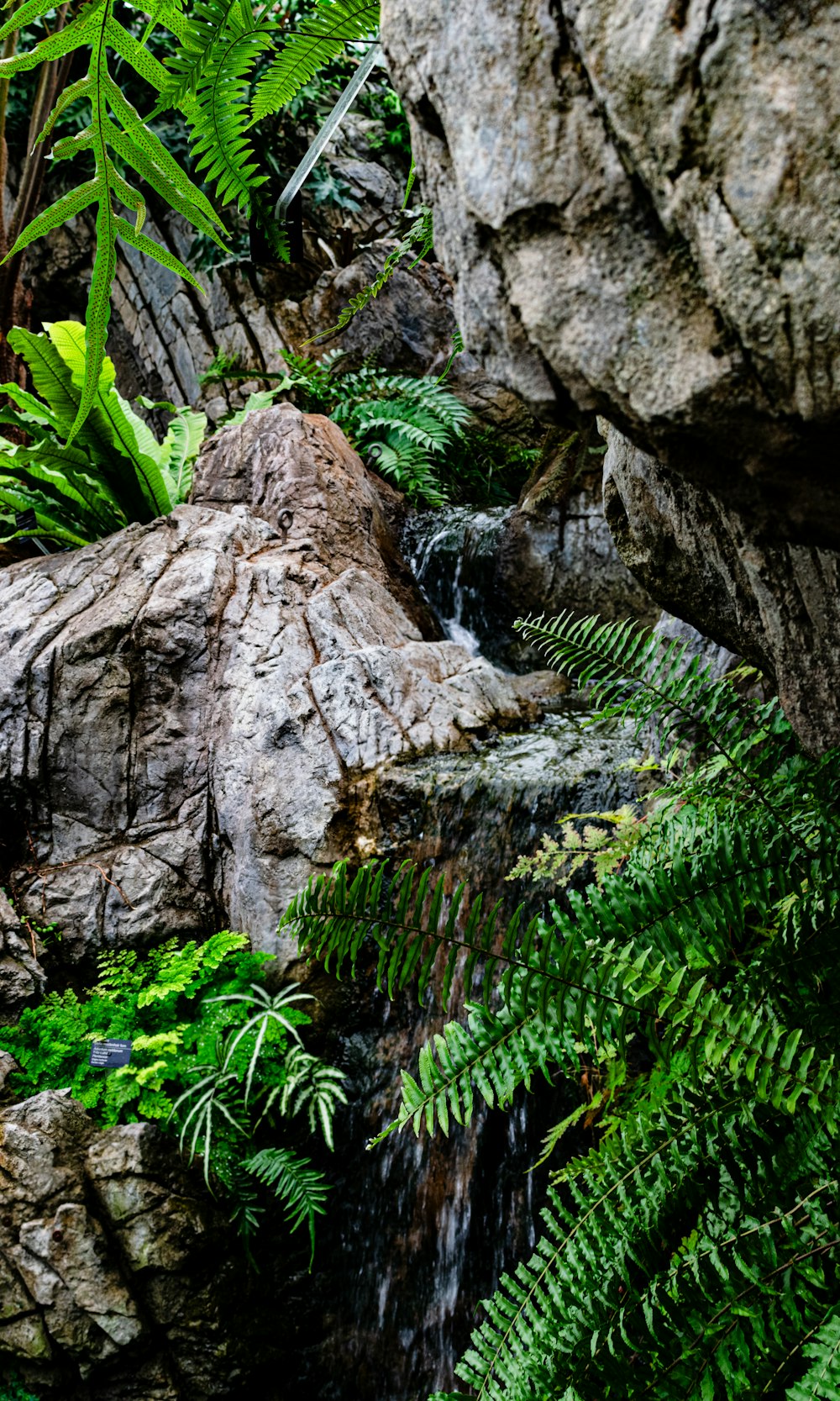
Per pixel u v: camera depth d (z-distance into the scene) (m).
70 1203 2.89
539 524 5.04
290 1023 3.22
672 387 0.71
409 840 3.58
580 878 3.24
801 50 0.58
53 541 5.19
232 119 0.81
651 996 1.16
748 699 1.57
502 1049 1.21
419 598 5.19
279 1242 3.17
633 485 1.53
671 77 0.63
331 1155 3.29
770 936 1.50
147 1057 3.28
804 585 1.23
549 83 0.71
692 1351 1.12
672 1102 1.31
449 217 0.83
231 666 3.91
